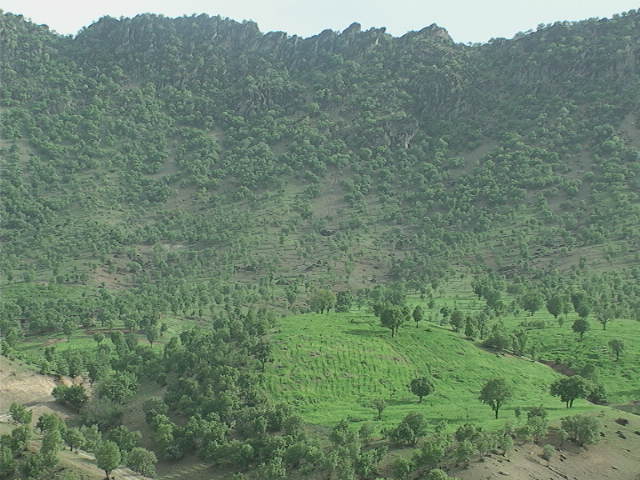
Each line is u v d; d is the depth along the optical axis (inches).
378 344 7111.2
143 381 6958.7
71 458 5054.1
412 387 6038.4
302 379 6343.5
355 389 6259.8
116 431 5521.7
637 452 4840.1
